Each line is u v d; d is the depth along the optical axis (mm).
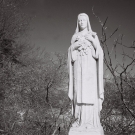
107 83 11641
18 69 18031
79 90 6949
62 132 9062
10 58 22516
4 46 22484
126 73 7137
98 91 7023
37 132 9906
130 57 6500
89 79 6965
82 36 7371
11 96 12977
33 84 15023
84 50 7137
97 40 7289
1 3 22297
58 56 16078
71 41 7590
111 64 6422
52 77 15016
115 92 10812
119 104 10438
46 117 10812
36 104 12211
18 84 15578
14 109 11477
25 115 11375
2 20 22297
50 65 17016
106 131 8969
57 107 13086
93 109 6871
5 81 15547
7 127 9828
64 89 16703
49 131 9688
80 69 7078
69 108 10250
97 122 6789
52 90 16203
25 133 9734
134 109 9062
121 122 9438
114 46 6496
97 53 7070
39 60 24906
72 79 7258
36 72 16375
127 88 9164
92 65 7086
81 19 7637
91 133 6367
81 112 6824
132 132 8664
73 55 7254
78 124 6781
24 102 12734
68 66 7355
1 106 11656
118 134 8430
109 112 10109
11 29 23344
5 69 17266
